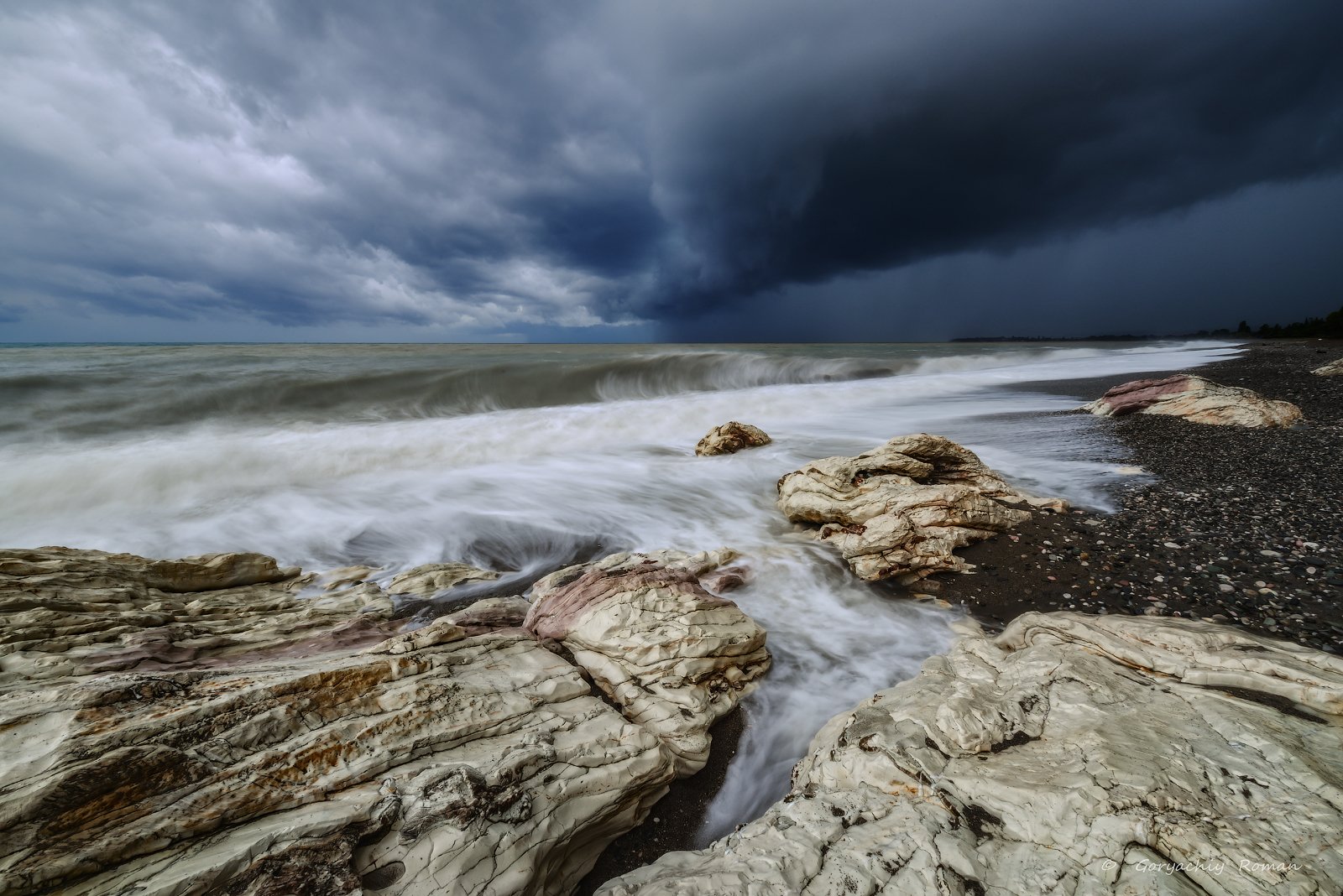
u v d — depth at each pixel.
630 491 11.47
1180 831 2.87
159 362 25.12
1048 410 18.97
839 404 21.84
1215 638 4.57
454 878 3.00
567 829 3.53
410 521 9.95
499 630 5.78
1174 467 10.52
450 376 21.86
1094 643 4.89
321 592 7.33
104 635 4.99
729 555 8.02
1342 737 3.48
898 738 3.89
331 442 13.62
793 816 3.51
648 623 5.37
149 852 2.84
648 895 2.90
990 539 8.02
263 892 2.70
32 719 3.36
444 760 3.67
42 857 2.66
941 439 9.89
